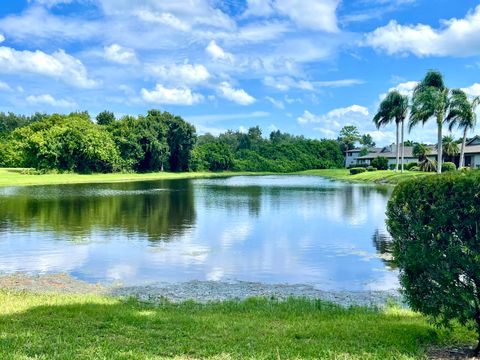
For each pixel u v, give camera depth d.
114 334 7.09
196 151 108.00
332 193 44.78
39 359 5.86
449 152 69.19
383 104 68.44
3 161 87.75
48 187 50.94
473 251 5.94
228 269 14.38
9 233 20.61
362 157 109.19
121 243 18.45
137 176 79.88
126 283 12.62
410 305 6.83
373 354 6.17
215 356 6.09
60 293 11.16
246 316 8.60
